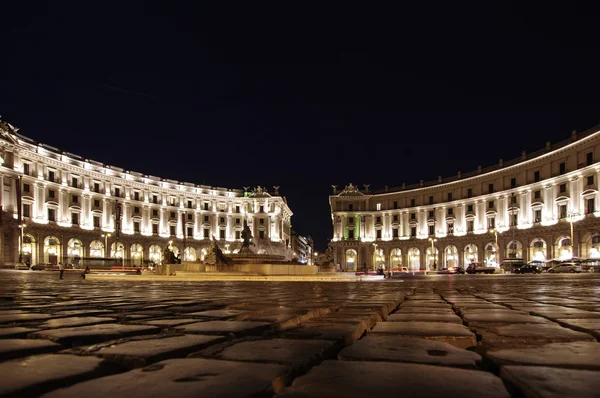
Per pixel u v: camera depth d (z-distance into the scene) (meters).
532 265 56.91
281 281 29.67
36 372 2.27
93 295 11.20
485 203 82.31
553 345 3.15
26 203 66.00
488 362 2.65
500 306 7.13
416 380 2.08
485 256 81.00
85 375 2.23
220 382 2.03
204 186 101.75
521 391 1.93
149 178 91.94
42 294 11.72
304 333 3.76
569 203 65.12
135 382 2.04
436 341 3.38
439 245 89.88
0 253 59.31
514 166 76.38
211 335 3.73
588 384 1.94
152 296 10.70
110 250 80.88
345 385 1.99
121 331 3.99
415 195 96.25
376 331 4.03
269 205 107.12
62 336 3.68
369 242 99.62
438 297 10.00
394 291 13.27
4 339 3.61
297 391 1.89
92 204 78.81
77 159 78.00
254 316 5.36
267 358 2.62
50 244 69.75
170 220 94.44
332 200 104.62
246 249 39.72
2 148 61.72
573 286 17.12
